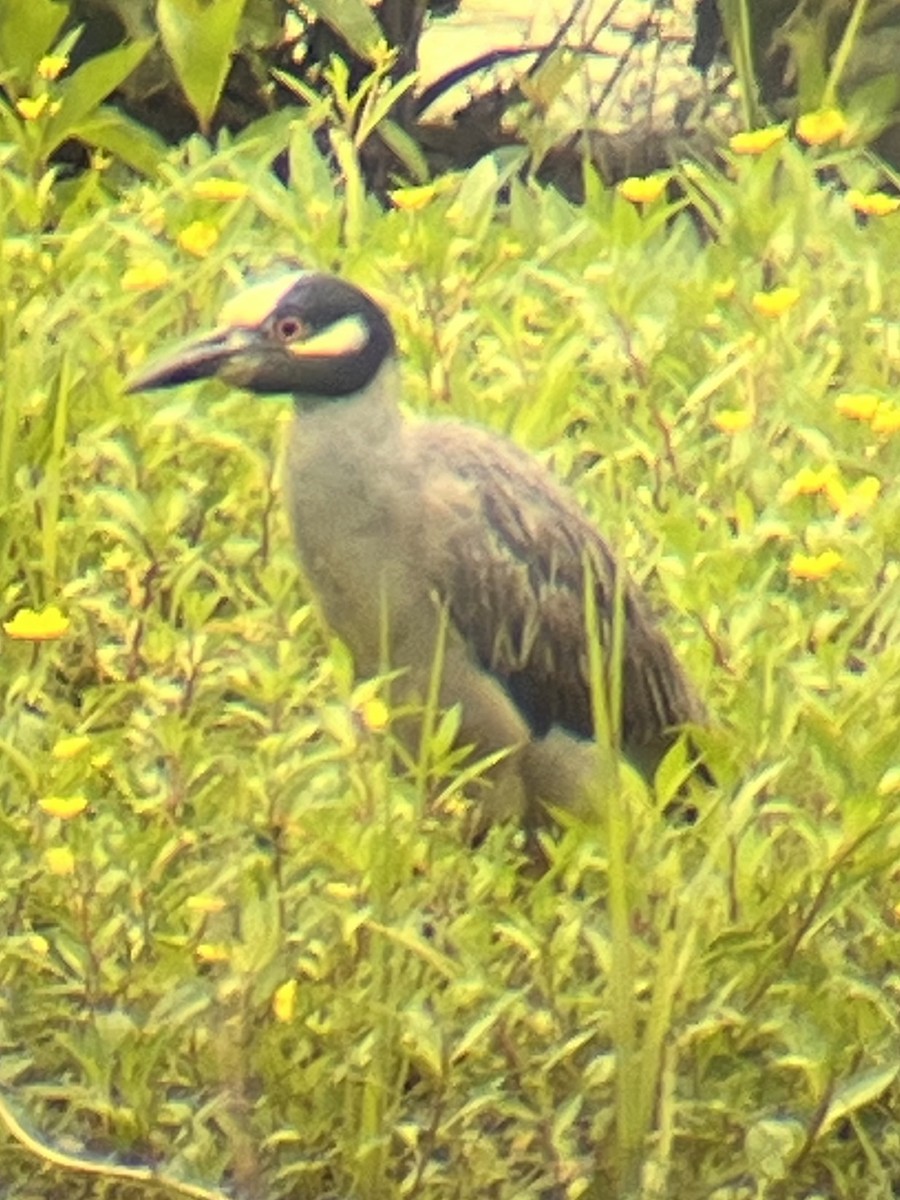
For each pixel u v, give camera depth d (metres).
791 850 7.88
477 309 10.62
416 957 7.53
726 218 11.16
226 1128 7.54
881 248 11.02
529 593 8.33
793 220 10.91
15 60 12.07
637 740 8.63
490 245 11.19
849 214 11.17
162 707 7.99
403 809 7.61
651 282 9.94
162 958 7.55
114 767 8.15
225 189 10.54
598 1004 7.50
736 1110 7.48
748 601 8.26
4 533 9.16
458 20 16.84
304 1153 7.58
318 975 7.48
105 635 9.08
